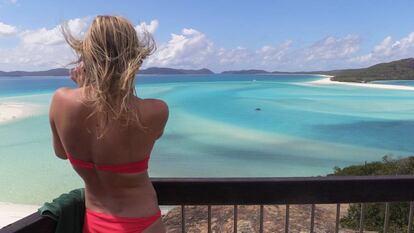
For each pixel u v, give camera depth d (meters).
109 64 1.74
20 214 18.41
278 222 6.79
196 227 6.77
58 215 1.97
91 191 1.95
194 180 2.51
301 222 6.91
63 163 28.98
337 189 2.59
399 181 2.63
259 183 2.54
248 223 6.70
